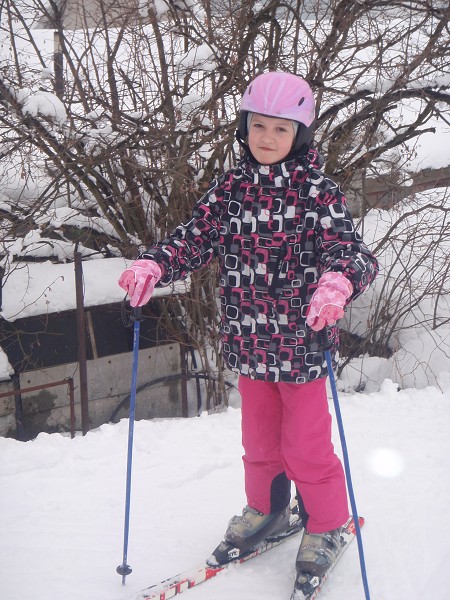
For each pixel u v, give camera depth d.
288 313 2.26
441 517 2.87
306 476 2.36
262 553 2.65
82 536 2.77
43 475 3.26
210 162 5.66
